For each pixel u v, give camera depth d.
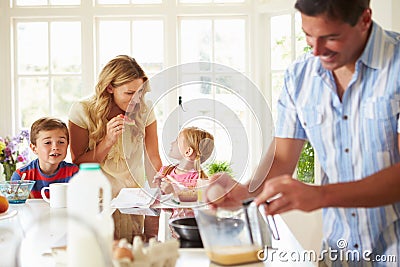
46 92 4.05
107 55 4.02
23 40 4.02
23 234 1.61
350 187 1.26
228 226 1.33
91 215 1.22
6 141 3.72
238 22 4.01
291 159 1.68
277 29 3.87
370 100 1.48
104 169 2.57
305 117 1.59
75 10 3.93
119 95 2.62
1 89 3.97
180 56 4.03
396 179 1.25
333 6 1.28
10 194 2.19
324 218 1.70
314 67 1.58
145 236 1.57
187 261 1.35
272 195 1.25
